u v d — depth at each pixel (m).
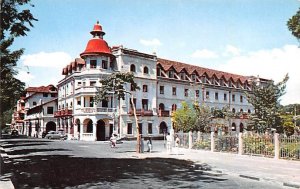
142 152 28.75
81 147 36.09
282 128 36.09
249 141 23.77
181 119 40.41
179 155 25.92
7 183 12.02
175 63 68.69
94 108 53.25
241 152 24.12
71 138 56.22
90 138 53.16
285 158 20.88
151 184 13.09
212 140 27.55
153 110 59.38
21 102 111.88
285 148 20.97
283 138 21.20
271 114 35.62
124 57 55.97
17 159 22.66
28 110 90.44
